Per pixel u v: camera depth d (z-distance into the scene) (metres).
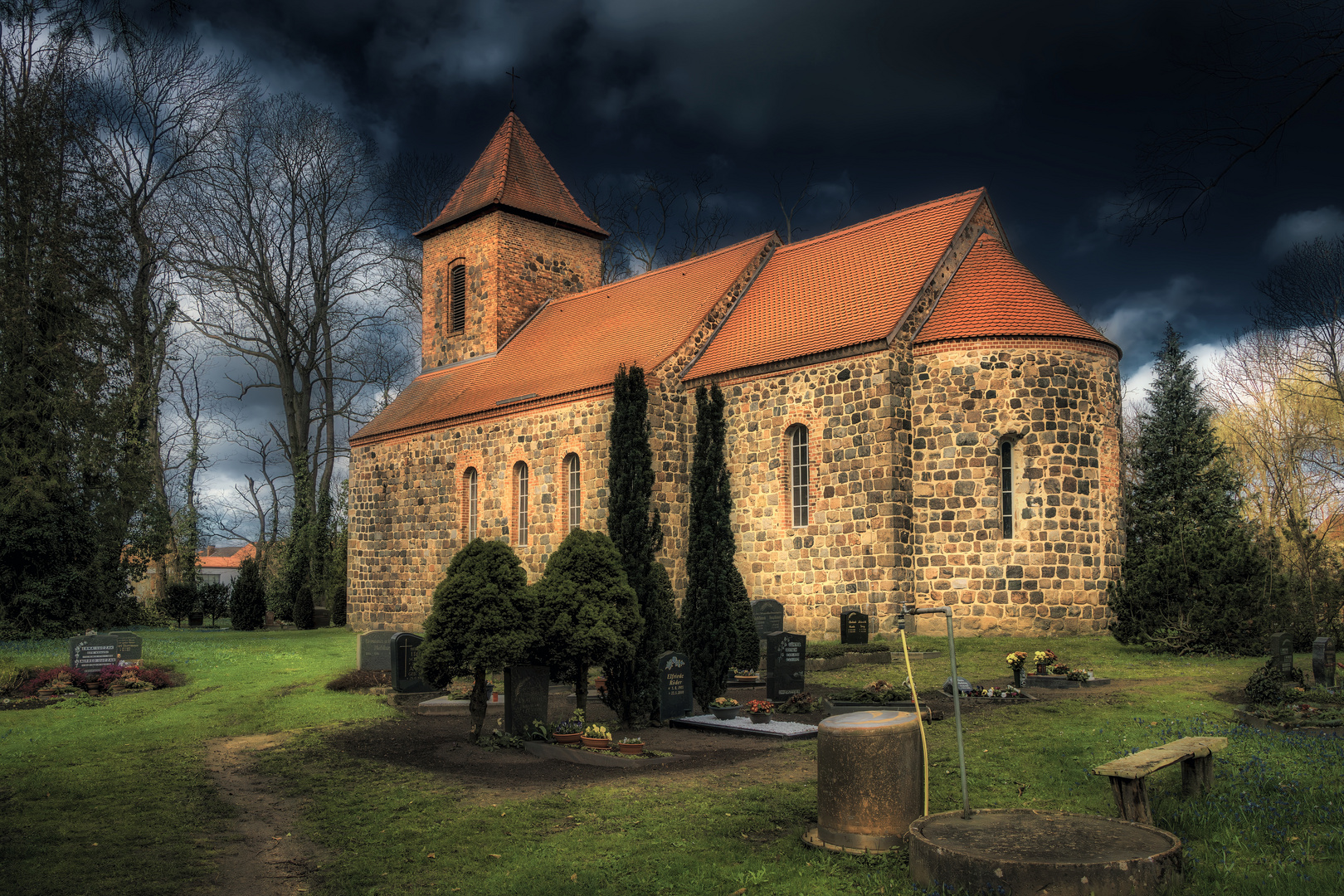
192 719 17.00
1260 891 6.88
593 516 29.33
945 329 26.05
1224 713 14.77
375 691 19.64
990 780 10.94
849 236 31.94
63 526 31.25
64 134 34.31
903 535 25.47
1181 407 34.75
